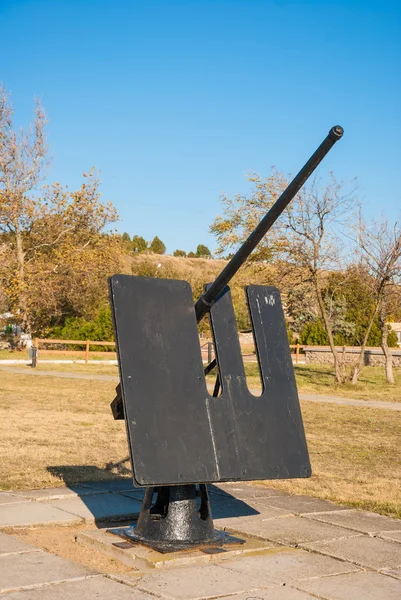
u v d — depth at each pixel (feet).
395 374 85.56
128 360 15.10
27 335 124.67
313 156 13.93
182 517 16.49
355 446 34.88
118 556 15.99
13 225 122.62
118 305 15.33
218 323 16.76
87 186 123.24
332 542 17.33
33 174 120.98
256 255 68.33
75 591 13.50
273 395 16.94
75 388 62.28
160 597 13.29
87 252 123.34
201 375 15.99
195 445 15.37
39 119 120.16
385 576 14.97
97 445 31.76
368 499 22.54
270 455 16.43
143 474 14.53
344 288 73.82
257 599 13.35
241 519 19.45
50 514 19.26
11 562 15.07
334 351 70.49
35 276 120.47
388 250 66.49
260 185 68.28
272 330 17.54
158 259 370.73
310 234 66.74
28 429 36.01
